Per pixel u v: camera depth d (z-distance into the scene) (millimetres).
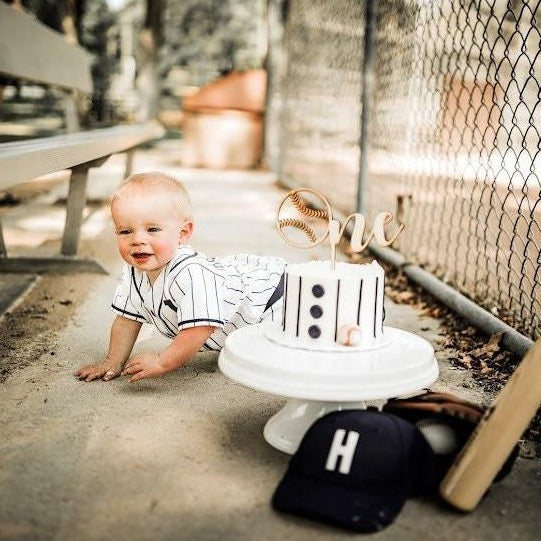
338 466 1500
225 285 2121
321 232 4957
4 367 2305
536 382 1496
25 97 19828
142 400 2051
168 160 10305
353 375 1593
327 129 7898
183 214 2086
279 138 8125
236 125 9266
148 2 12859
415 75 4402
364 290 1751
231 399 2072
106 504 1508
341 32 6594
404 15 4387
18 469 1645
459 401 1648
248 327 1927
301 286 1759
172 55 25781
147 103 13211
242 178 8391
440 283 3176
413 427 1550
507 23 6801
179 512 1481
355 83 6480
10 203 6000
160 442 1794
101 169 8922
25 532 1401
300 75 7941
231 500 1531
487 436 1496
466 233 4500
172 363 2033
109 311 2980
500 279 3256
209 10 26016
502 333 2533
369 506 1441
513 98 7148
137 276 2170
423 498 1546
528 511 1517
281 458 1728
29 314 2912
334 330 1748
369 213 4941
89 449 1748
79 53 5492
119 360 2238
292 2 8320
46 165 2342
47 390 2113
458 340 2707
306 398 1579
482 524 1461
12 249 4031
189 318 1998
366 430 1527
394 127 5090
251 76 9453
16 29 3691
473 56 6363
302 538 1397
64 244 3725
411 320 3004
